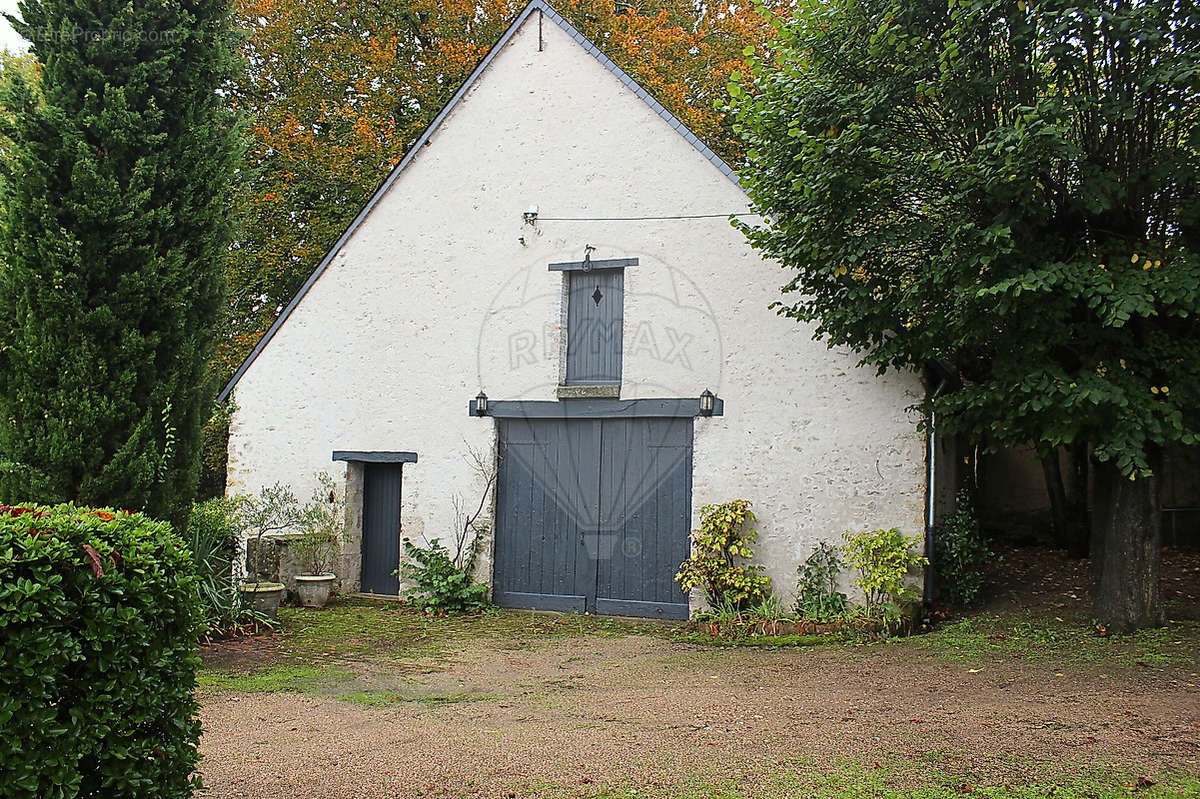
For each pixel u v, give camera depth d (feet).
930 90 23.88
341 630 31.99
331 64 56.24
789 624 29.86
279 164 56.24
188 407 28.78
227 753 17.10
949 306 26.04
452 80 55.83
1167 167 23.18
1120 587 27.20
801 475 32.22
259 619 31.01
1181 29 21.86
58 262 26.02
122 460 26.27
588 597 35.53
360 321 40.27
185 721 12.15
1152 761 15.76
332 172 55.11
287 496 39.73
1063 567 37.81
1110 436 23.68
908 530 30.53
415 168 39.75
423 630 32.22
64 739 10.45
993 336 25.98
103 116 26.50
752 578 31.83
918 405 30.01
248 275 56.70
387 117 56.44
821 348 32.35
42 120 26.16
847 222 26.13
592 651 28.60
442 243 38.93
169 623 12.01
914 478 30.60
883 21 24.80
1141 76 22.43
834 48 26.08
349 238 40.78
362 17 56.54
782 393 32.78
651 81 52.42
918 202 26.63
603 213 36.06
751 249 33.60
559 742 17.87
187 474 28.78
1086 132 24.22
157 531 12.21
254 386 42.06
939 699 20.76
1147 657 23.97
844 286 28.12
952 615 31.17
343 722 19.72
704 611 32.86
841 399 31.91
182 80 28.66
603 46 55.01
